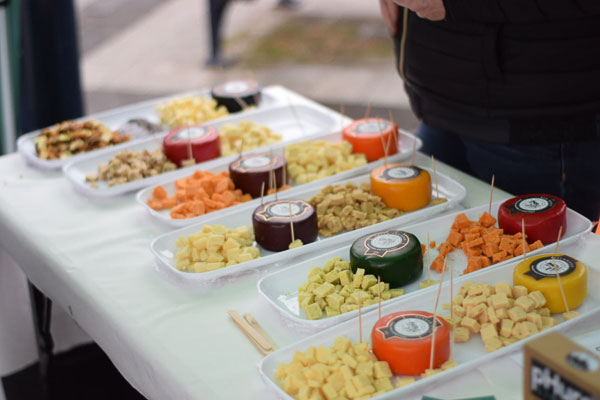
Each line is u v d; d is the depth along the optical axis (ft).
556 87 4.49
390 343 2.95
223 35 15.17
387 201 4.32
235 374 3.07
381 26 15.46
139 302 3.60
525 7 4.19
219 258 3.79
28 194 4.79
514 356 2.98
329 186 4.42
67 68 7.86
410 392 2.81
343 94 12.20
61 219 4.45
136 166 4.86
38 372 5.92
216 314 3.47
